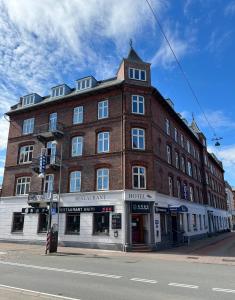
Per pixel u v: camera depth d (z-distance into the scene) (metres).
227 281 9.90
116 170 23.28
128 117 24.09
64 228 24.09
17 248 21.80
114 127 24.42
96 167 24.25
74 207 24.06
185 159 35.12
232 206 76.56
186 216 31.84
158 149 25.94
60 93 28.89
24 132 29.67
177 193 30.06
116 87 25.12
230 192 75.94
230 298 7.57
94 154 24.61
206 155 47.09
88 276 10.46
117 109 24.77
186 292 8.19
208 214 42.94
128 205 22.11
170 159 29.52
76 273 11.05
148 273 11.39
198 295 7.86
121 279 9.98
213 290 8.48
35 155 28.00
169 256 18.34
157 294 7.90
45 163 25.03
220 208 55.72
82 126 26.03
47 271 11.47
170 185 28.28
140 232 22.53
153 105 26.02
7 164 29.44
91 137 25.30
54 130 26.17
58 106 28.05
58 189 25.61
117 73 27.52
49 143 27.62
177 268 13.00
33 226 25.92
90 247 22.61
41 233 25.31
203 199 42.69
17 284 8.97
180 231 28.14
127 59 25.73
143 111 24.91
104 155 24.12
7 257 16.56
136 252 20.69
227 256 18.61
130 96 24.88
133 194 22.30
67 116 27.22
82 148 25.45
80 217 23.77
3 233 27.30
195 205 36.69
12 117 30.92
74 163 25.39
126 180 22.50
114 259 16.25
